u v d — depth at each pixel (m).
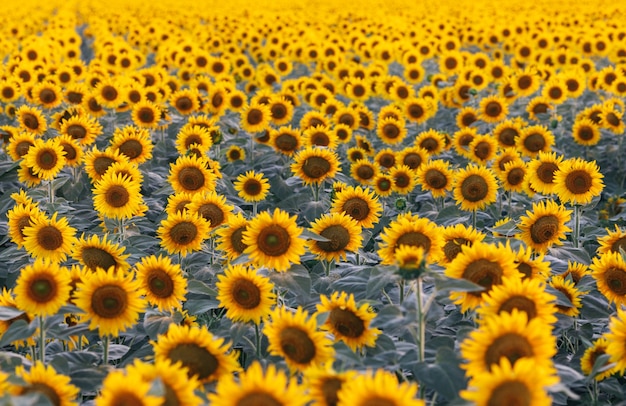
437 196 8.16
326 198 8.35
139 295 4.46
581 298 5.34
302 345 3.92
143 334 5.48
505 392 2.88
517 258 4.75
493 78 15.30
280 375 3.01
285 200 8.51
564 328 5.25
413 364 3.99
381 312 3.90
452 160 10.68
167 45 19.69
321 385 3.33
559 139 12.53
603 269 5.09
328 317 4.34
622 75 13.53
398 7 39.88
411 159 9.26
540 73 15.86
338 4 42.41
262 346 5.02
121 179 6.55
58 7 45.41
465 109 11.87
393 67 21.41
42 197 7.62
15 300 4.41
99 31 27.28
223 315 6.48
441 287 3.84
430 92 13.68
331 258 5.55
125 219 7.13
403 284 5.05
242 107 11.88
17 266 6.64
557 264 5.64
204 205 6.23
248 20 28.16
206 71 16.08
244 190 7.68
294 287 4.82
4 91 12.08
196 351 3.80
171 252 5.97
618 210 10.06
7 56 21.78
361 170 8.82
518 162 7.94
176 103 11.74
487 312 3.77
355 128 11.31
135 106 10.48
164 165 10.81
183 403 3.13
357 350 4.50
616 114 11.19
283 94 12.89
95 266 5.24
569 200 6.63
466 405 3.11
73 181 8.61
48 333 4.27
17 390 3.32
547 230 5.77
